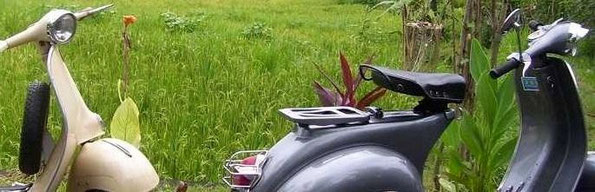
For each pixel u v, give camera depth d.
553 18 8.89
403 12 5.59
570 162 3.25
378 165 2.96
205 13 13.77
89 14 3.33
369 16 13.89
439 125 3.17
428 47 5.39
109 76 6.54
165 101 5.64
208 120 5.22
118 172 3.19
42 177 3.16
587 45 8.84
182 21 10.73
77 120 3.18
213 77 6.50
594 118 6.74
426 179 4.89
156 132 5.05
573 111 3.25
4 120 5.11
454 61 4.61
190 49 8.00
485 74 3.93
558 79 3.23
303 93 6.03
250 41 9.55
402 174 2.99
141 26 10.48
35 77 6.36
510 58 3.21
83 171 3.21
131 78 6.38
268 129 5.22
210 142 4.99
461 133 4.00
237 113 5.37
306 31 11.79
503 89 3.94
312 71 7.05
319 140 3.01
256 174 3.01
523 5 6.33
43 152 3.25
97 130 3.30
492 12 4.46
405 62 5.55
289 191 2.92
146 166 3.29
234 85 6.20
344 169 2.93
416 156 3.14
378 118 3.13
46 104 3.20
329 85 6.39
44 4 12.30
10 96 5.61
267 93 5.93
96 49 7.77
